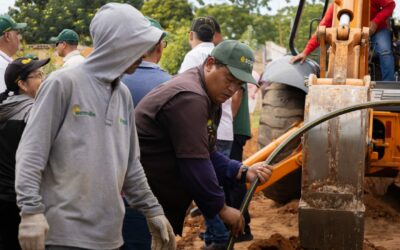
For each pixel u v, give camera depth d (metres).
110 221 3.76
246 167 4.81
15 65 4.79
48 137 3.65
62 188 3.68
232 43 4.47
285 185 8.23
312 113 5.20
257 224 8.10
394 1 7.84
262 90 7.79
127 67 3.84
